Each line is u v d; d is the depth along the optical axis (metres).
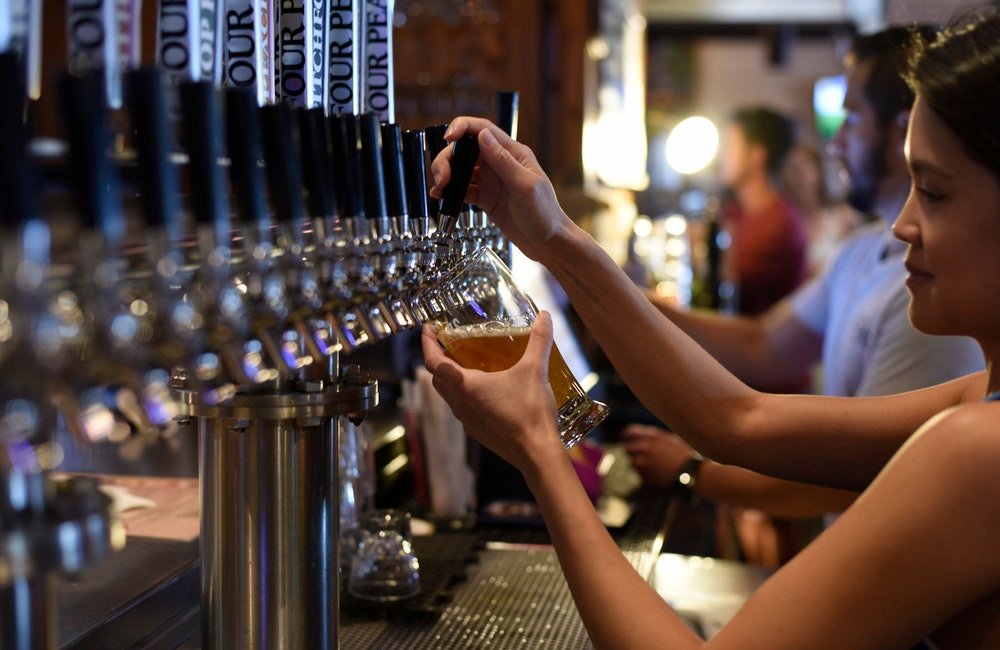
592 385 2.92
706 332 3.03
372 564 1.52
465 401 1.11
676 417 1.42
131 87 0.68
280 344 0.83
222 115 0.76
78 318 0.62
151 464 1.99
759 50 10.89
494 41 3.93
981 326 1.01
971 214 0.97
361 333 0.96
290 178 0.82
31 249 0.59
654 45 10.95
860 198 2.46
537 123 3.96
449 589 1.63
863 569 0.91
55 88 0.69
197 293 0.75
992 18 0.98
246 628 1.08
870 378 2.25
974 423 0.90
